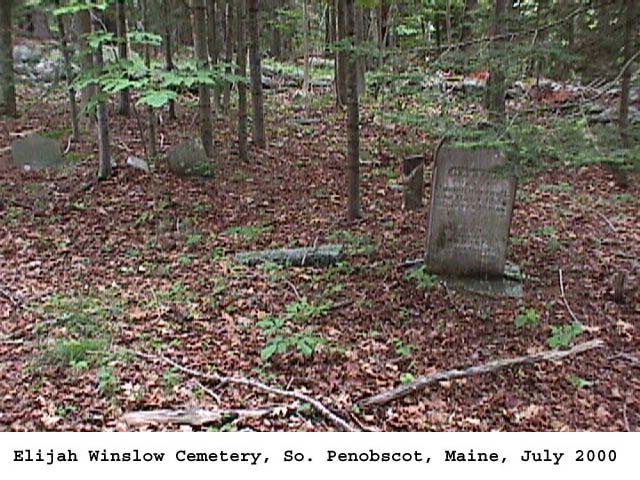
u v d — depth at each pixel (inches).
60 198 326.0
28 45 633.6
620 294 217.3
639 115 318.3
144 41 302.8
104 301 213.3
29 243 269.3
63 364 167.2
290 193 345.7
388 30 515.5
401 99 345.1
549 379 167.5
